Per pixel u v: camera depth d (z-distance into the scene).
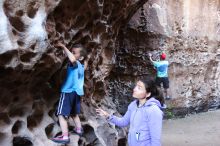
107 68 6.62
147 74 9.62
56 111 4.80
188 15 10.84
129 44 9.48
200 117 10.90
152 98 3.68
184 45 10.75
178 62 10.56
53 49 4.28
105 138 5.75
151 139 3.56
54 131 4.81
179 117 10.75
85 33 5.46
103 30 5.91
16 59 3.75
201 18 11.28
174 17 10.38
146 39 9.60
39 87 4.67
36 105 4.66
